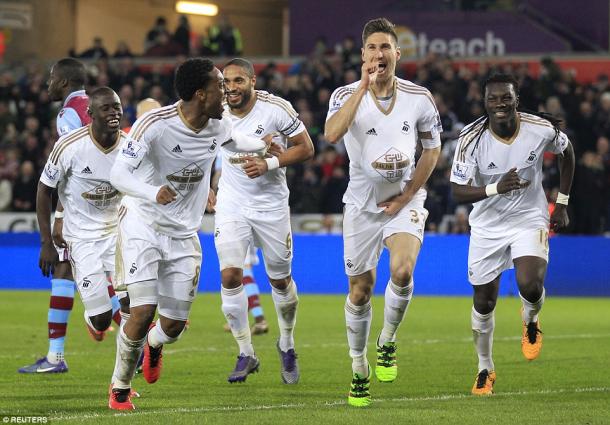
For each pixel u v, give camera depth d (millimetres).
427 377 31594
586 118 71812
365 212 28109
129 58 88125
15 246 70625
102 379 30719
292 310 30719
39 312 52719
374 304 58469
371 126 27750
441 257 65625
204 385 29859
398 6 94938
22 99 83625
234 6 120312
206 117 24484
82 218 30344
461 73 75938
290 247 31297
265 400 27219
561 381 30859
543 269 29453
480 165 29469
